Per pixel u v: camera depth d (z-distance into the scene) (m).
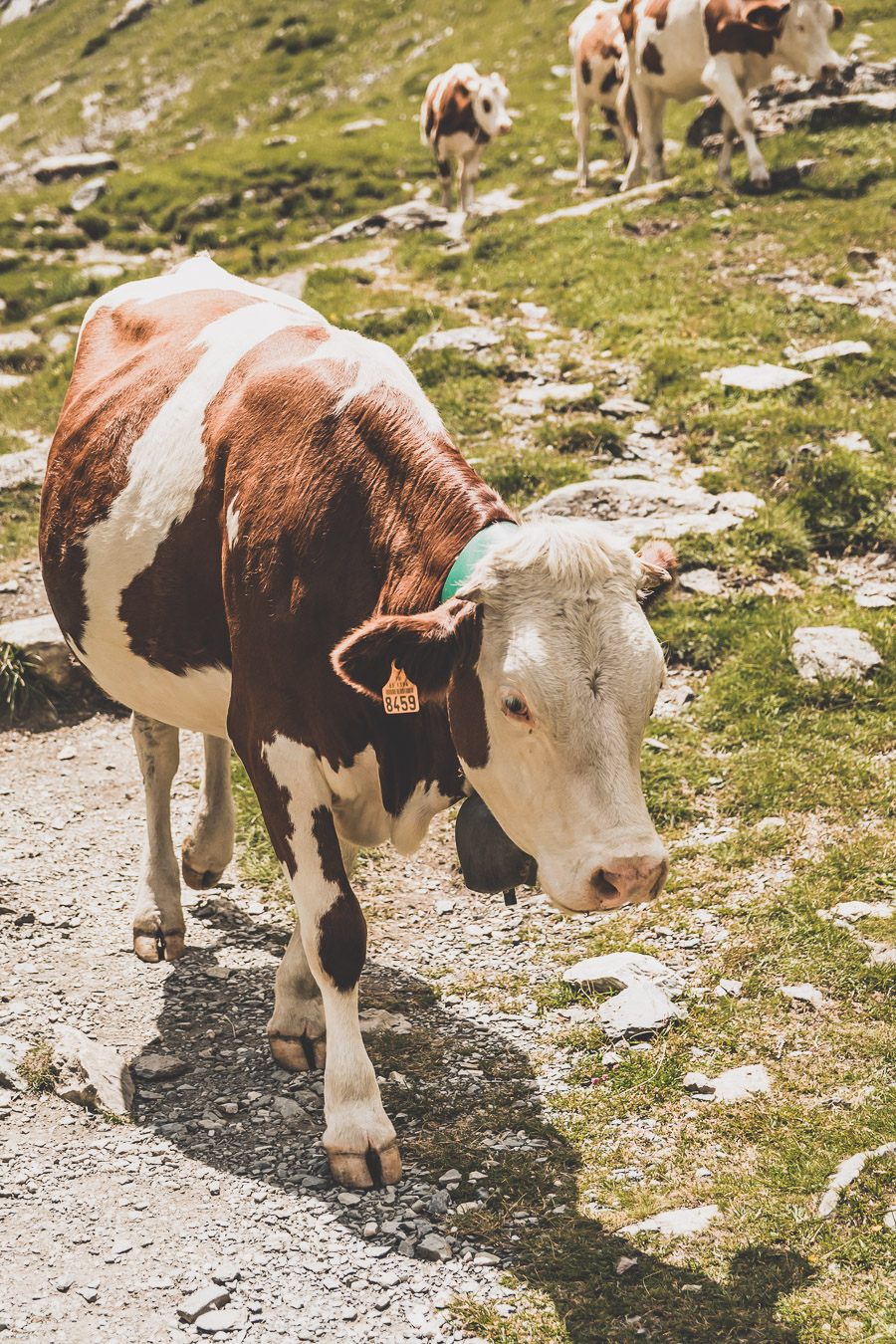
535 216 16.00
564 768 3.00
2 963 4.81
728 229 13.27
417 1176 3.68
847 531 7.84
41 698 7.09
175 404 4.20
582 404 9.79
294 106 27.14
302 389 3.79
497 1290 3.22
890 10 22.27
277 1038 4.26
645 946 4.82
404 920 5.23
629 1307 3.11
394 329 12.01
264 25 32.62
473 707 3.19
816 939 4.67
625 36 15.52
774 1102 3.87
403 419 3.61
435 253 14.73
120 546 4.22
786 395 9.45
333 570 3.54
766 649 6.66
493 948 4.99
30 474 9.80
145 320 4.83
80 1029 4.45
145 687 4.45
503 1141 3.83
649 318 11.25
